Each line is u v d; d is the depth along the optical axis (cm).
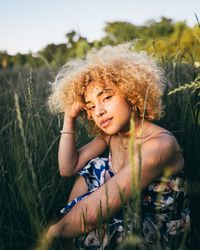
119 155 181
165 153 162
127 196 157
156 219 166
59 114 228
